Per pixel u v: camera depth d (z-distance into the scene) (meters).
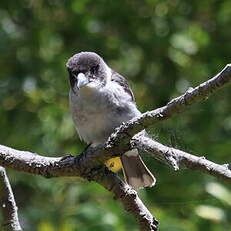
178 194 11.01
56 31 13.84
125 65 14.00
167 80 13.74
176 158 5.89
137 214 6.19
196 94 5.30
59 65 13.30
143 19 13.88
